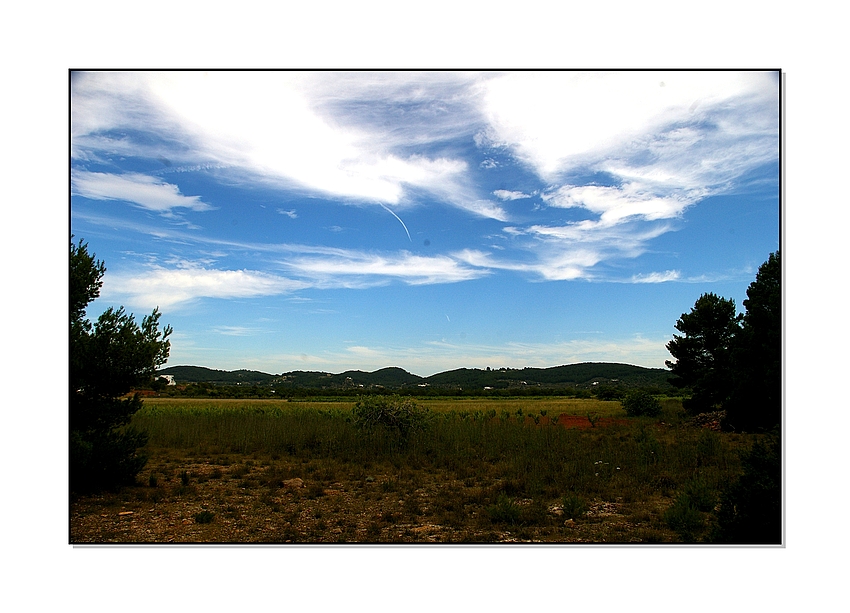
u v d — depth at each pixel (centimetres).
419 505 1147
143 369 1360
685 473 1405
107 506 1117
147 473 1514
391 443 1978
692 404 3394
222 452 1998
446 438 2075
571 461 1585
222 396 6488
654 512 1085
